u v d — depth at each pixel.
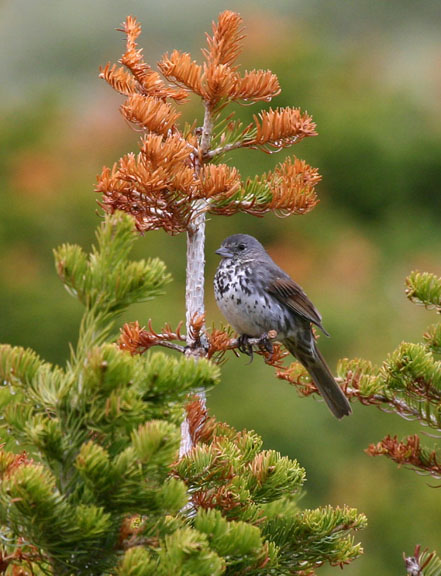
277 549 6.40
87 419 5.21
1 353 5.45
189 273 8.15
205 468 6.51
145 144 7.29
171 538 5.18
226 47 8.06
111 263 5.29
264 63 26.08
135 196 7.67
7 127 22.97
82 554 5.39
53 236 21.52
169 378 5.16
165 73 7.99
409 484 17.97
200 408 7.47
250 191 8.12
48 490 5.05
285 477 6.78
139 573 5.09
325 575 17.09
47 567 5.84
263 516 6.77
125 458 5.07
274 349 9.52
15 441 6.21
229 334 9.13
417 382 8.38
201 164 8.12
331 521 6.77
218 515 5.53
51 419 5.34
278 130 8.12
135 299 5.27
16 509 5.23
